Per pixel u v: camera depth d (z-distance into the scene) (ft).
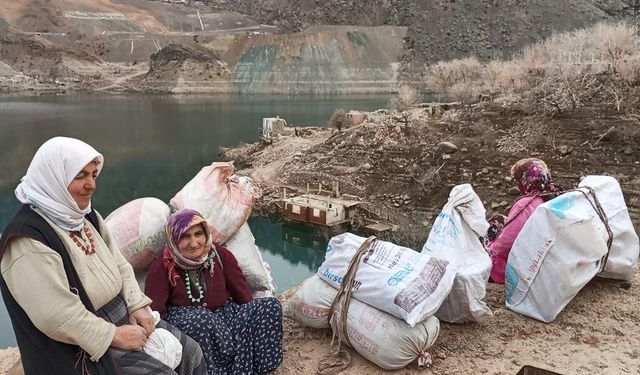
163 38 396.98
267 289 13.34
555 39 132.16
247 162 104.01
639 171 59.52
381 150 80.43
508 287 14.46
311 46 341.82
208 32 422.82
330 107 220.43
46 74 331.77
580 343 12.78
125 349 8.22
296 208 68.13
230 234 12.88
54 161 7.59
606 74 75.72
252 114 194.39
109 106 226.79
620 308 14.28
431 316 11.91
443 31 361.30
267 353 11.25
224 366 10.65
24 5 408.67
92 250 8.28
